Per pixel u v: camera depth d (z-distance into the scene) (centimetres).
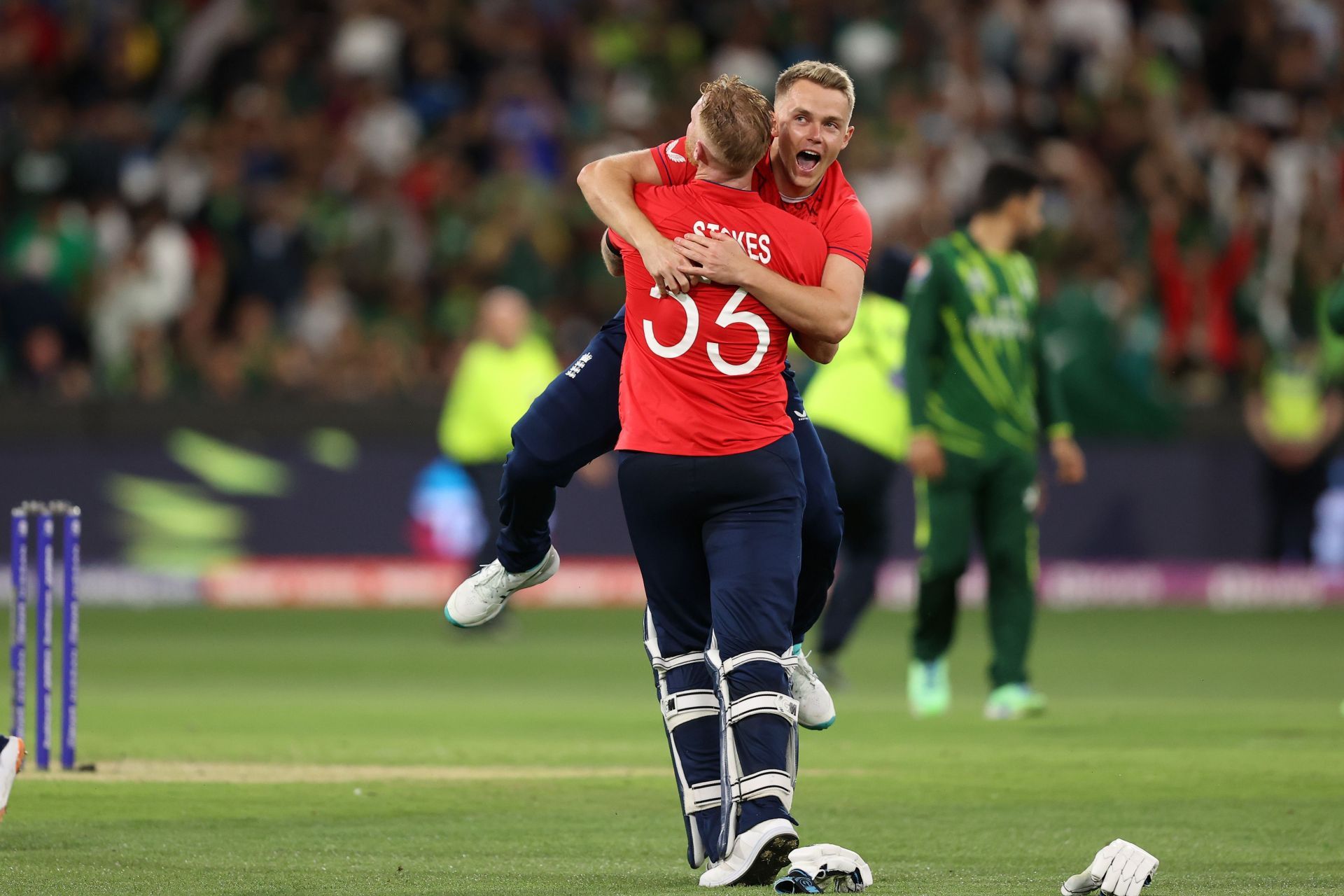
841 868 1588
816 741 2769
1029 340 3103
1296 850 1856
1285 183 6638
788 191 1694
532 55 7012
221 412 5741
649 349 1641
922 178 6425
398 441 5775
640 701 3462
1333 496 5778
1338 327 3039
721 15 7256
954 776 2388
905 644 4750
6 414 5678
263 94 6769
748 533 1625
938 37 6975
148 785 2244
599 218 1667
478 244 6250
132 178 6462
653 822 2019
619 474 1667
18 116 6600
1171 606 5784
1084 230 6272
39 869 1708
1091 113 6838
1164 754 2606
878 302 3469
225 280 6259
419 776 2366
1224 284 6288
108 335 6006
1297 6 7325
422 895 1584
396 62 6956
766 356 1633
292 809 2088
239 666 4169
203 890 1606
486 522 4875
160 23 7031
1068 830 1988
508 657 4438
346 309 6203
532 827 1981
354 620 5378
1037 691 3653
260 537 5750
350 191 6462
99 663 4222
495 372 4859
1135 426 5812
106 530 5722
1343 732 2888
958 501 3070
